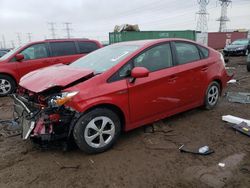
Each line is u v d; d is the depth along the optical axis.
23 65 8.11
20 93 4.22
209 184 2.95
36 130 3.43
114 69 3.80
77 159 3.57
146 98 4.07
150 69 4.19
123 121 3.96
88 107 3.45
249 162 3.39
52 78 3.73
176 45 4.71
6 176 3.20
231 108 5.78
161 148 3.84
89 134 3.59
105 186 2.97
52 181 3.09
